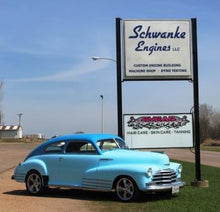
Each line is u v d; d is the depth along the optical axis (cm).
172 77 1574
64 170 1262
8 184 1633
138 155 1173
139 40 1576
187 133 1584
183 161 3102
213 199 1185
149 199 1192
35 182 1320
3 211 1026
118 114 1571
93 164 1212
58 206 1101
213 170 2217
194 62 1562
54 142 1317
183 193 1304
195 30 1572
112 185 1166
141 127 1577
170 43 1577
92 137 1251
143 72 1572
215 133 11100
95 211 1028
